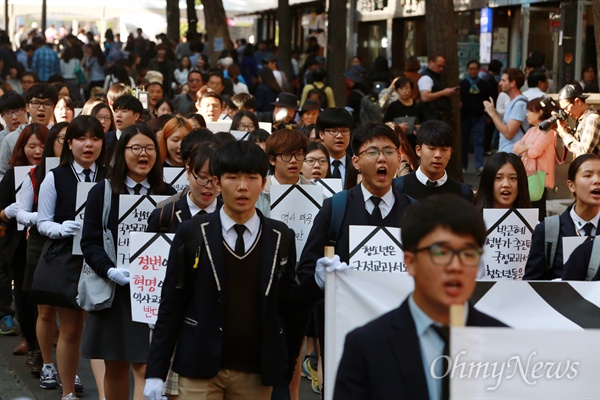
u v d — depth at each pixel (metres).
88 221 15.43
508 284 12.14
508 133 29.70
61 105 26.52
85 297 15.26
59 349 17.20
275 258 11.89
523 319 12.07
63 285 16.55
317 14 83.00
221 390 11.95
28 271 18.50
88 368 20.72
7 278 23.12
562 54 50.28
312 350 20.23
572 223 15.03
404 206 14.25
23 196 18.61
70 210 16.95
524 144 24.75
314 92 40.28
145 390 11.77
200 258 11.74
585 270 13.42
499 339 8.39
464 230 7.70
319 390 18.98
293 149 17.30
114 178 15.57
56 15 110.75
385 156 13.95
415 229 7.79
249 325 11.80
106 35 82.69
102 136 17.23
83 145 17.00
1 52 58.72
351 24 80.00
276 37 100.81
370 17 77.19
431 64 36.50
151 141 15.65
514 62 56.62
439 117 36.25
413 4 70.44
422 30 71.06
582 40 50.09
